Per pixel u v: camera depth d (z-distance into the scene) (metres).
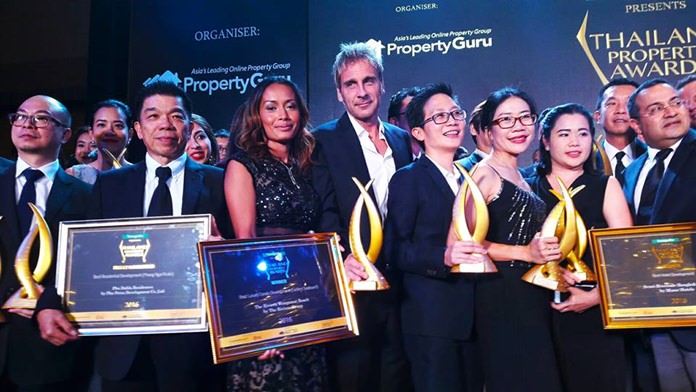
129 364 2.15
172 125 2.34
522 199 2.35
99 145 3.10
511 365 2.23
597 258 2.20
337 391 2.41
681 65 2.90
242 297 1.94
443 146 2.51
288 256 2.07
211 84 3.21
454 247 2.15
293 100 2.37
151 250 2.12
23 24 4.45
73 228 2.15
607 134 2.87
